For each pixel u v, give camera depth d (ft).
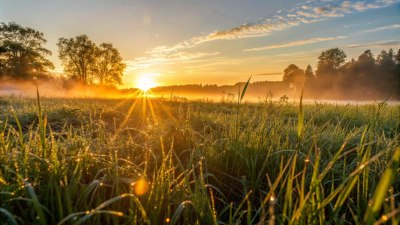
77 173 7.13
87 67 220.64
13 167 6.68
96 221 5.59
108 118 23.31
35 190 6.04
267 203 7.32
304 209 4.82
